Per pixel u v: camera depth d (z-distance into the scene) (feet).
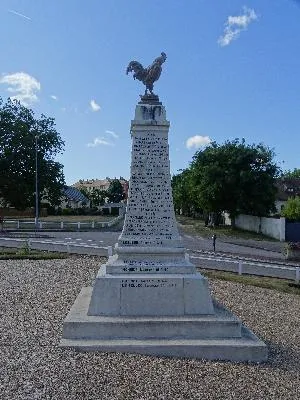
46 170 174.29
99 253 80.69
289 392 23.71
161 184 36.22
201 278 33.30
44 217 220.43
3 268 64.80
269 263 78.33
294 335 35.78
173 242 35.27
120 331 30.60
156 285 32.96
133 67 37.81
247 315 42.22
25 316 38.22
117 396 22.27
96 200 347.97
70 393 22.43
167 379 24.75
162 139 36.58
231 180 147.64
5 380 23.81
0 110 172.04
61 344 29.40
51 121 179.83
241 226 169.68
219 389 23.70
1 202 188.44
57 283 54.13
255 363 28.58
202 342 29.68
